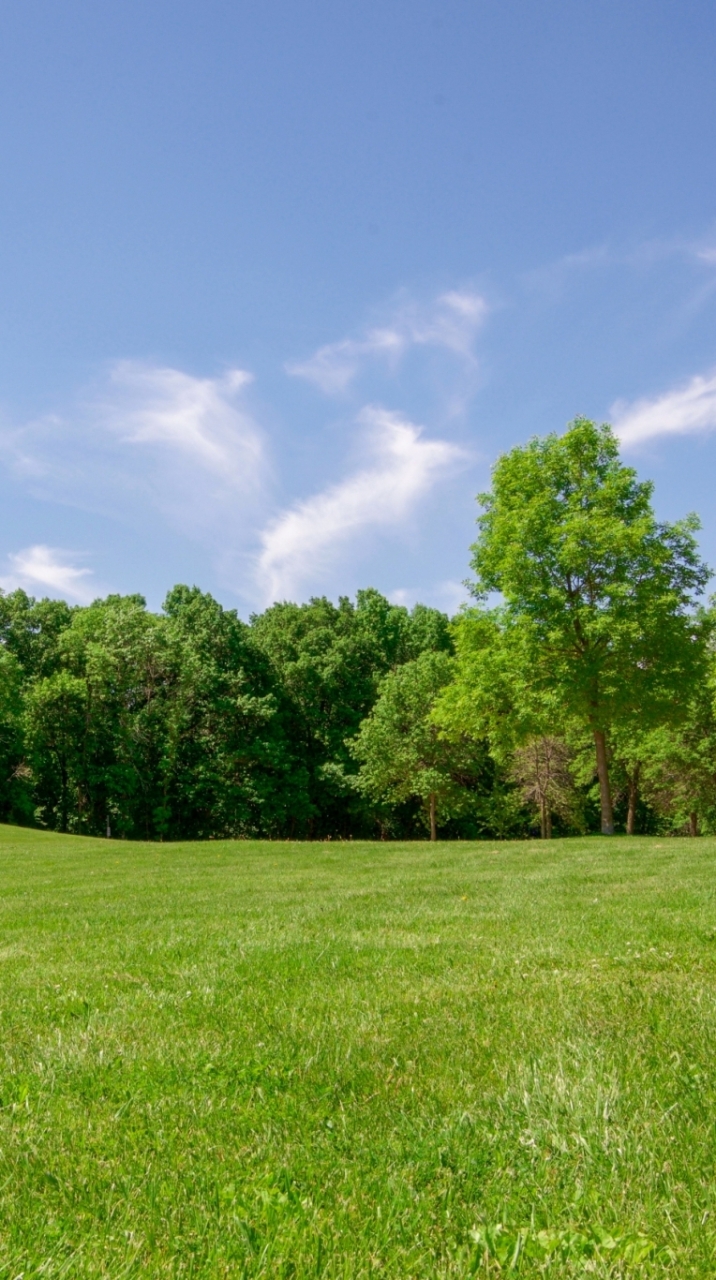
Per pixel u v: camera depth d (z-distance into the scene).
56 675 52.84
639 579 27.25
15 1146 3.68
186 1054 4.85
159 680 52.38
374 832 56.44
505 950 7.41
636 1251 2.77
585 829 46.81
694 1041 4.73
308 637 58.00
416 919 9.52
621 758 45.03
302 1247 2.87
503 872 15.12
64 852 25.62
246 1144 3.71
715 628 29.66
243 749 49.59
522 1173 3.38
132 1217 3.09
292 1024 5.37
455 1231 2.99
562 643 27.61
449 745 44.41
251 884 14.76
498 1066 4.53
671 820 54.66
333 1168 3.45
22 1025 5.60
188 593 60.56
